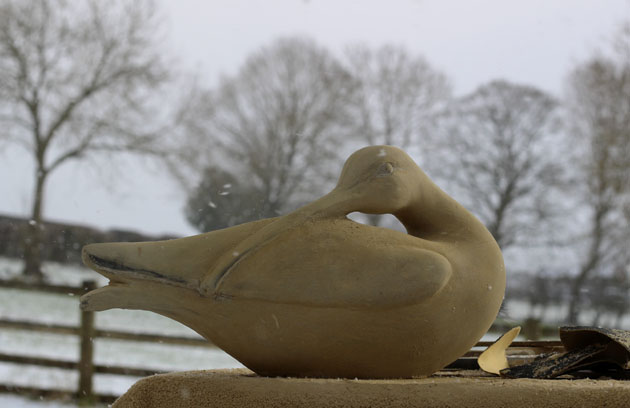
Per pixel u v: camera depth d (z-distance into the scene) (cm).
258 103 1889
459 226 157
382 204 148
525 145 1792
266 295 136
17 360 533
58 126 1700
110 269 145
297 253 139
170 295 143
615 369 173
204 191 1695
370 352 140
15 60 1666
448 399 128
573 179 1702
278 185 1859
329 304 135
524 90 1800
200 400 133
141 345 775
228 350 149
